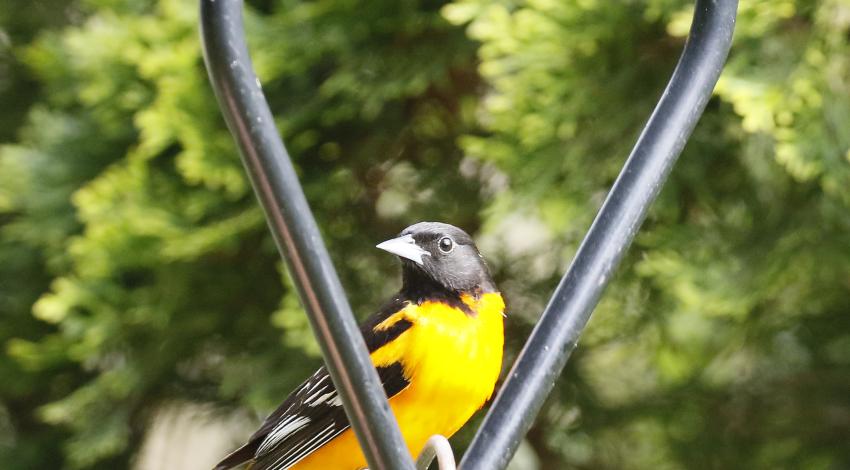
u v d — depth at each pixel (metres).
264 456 6.07
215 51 2.81
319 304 2.83
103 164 11.78
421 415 5.75
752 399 11.52
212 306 11.21
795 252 9.62
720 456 11.34
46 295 12.09
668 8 9.10
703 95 3.67
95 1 11.63
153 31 10.71
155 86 10.97
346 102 10.52
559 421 11.48
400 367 5.69
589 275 3.38
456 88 11.31
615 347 11.40
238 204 10.70
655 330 11.05
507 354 11.27
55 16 13.52
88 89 11.07
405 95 11.09
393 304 6.01
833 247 9.58
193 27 10.66
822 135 9.05
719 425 11.44
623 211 3.45
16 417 13.29
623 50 9.77
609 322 10.95
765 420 11.42
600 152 9.91
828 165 8.97
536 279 11.45
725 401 11.51
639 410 11.41
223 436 12.71
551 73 9.66
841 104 9.41
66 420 12.09
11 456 12.45
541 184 9.70
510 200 9.72
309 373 10.64
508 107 9.61
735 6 3.77
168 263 10.82
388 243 6.07
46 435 12.56
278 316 9.73
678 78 3.69
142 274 11.54
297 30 10.48
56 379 12.36
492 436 3.19
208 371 12.11
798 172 8.84
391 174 11.64
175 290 10.98
